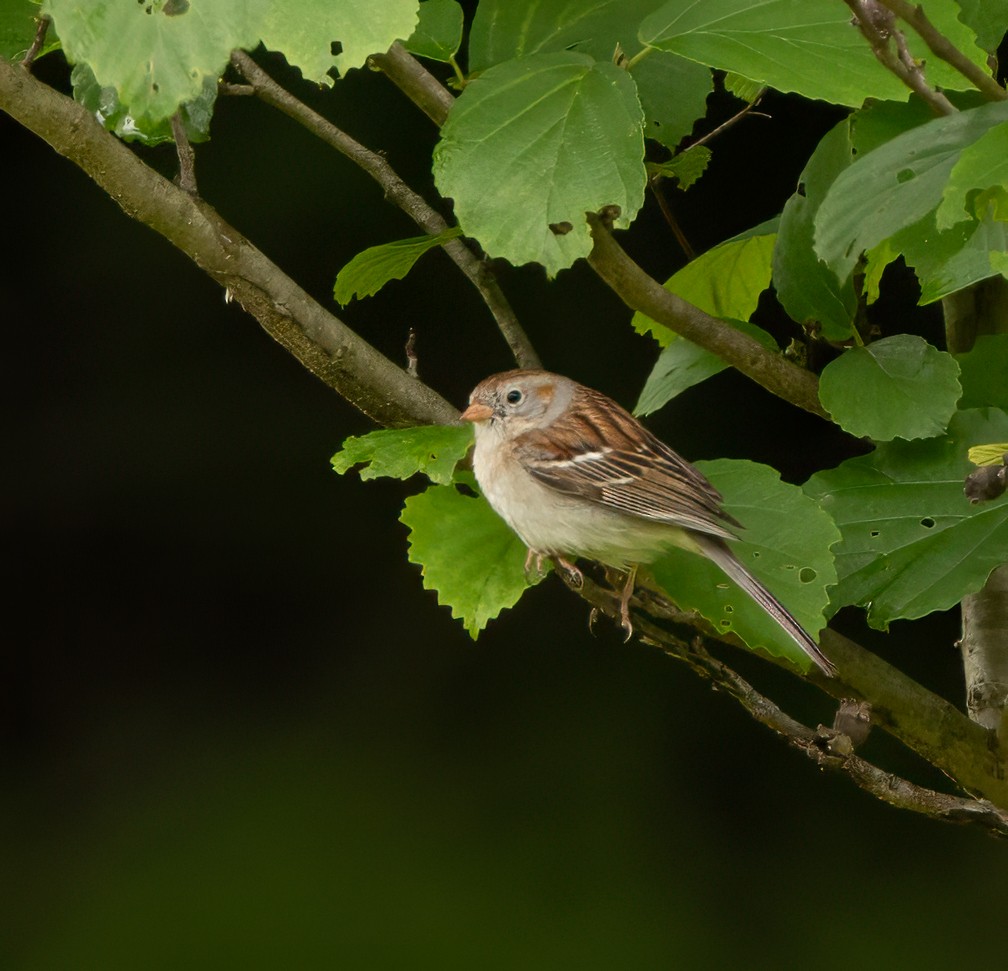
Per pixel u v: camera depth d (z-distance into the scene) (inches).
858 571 230.2
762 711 237.5
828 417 247.8
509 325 278.7
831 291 246.1
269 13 183.9
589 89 211.6
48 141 210.1
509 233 207.3
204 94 256.2
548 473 246.4
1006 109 191.5
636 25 245.9
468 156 209.8
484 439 262.4
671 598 235.6
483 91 213.3
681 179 288.0
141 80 183.5
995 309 262.5
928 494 234.8
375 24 184.2
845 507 236.5
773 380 243.9
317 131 270.1
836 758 234.5
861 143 230.8
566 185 207.0
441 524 241.4
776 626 228.5
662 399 254.4
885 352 238.2
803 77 208.4
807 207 247.6
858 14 192.4
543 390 262.2
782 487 235.6
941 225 171.3
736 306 289.9
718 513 232.7
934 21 214.8
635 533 239.8
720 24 214.2
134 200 216.1
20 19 245.1
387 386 242.8
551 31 245.1
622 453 246.2
